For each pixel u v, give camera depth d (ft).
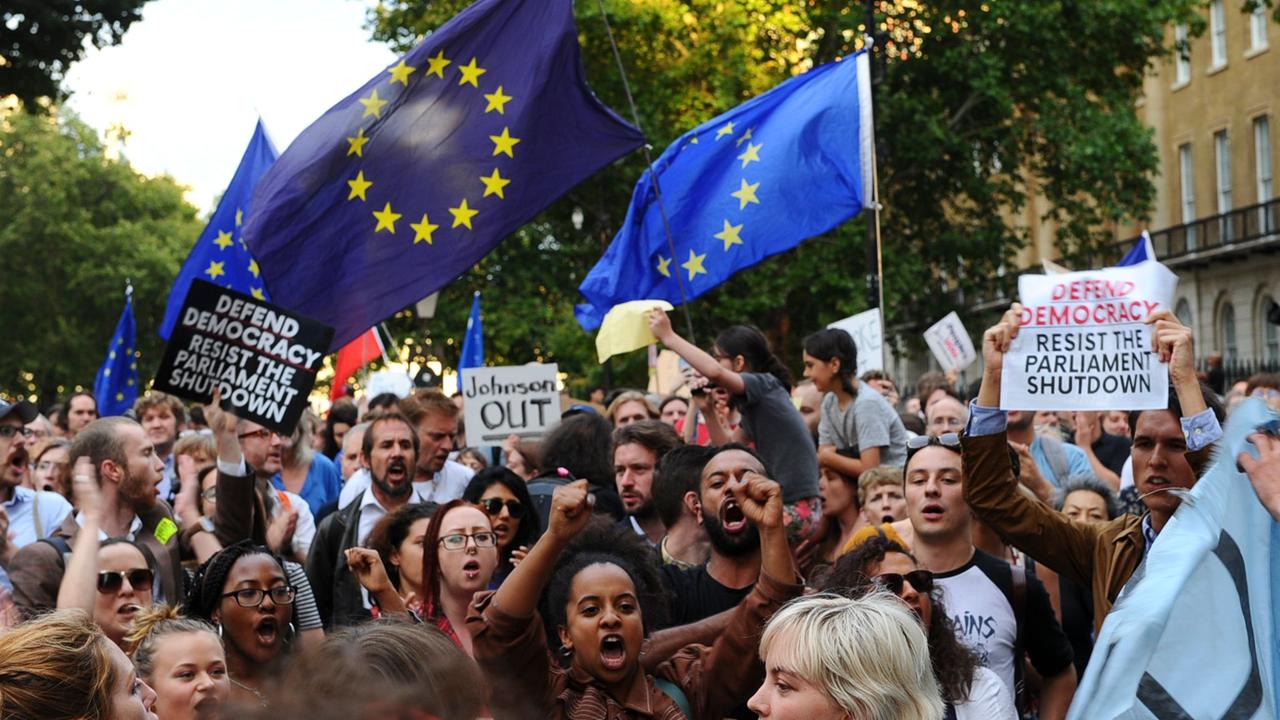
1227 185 145.07
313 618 18.63
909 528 20.83
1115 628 8.96
